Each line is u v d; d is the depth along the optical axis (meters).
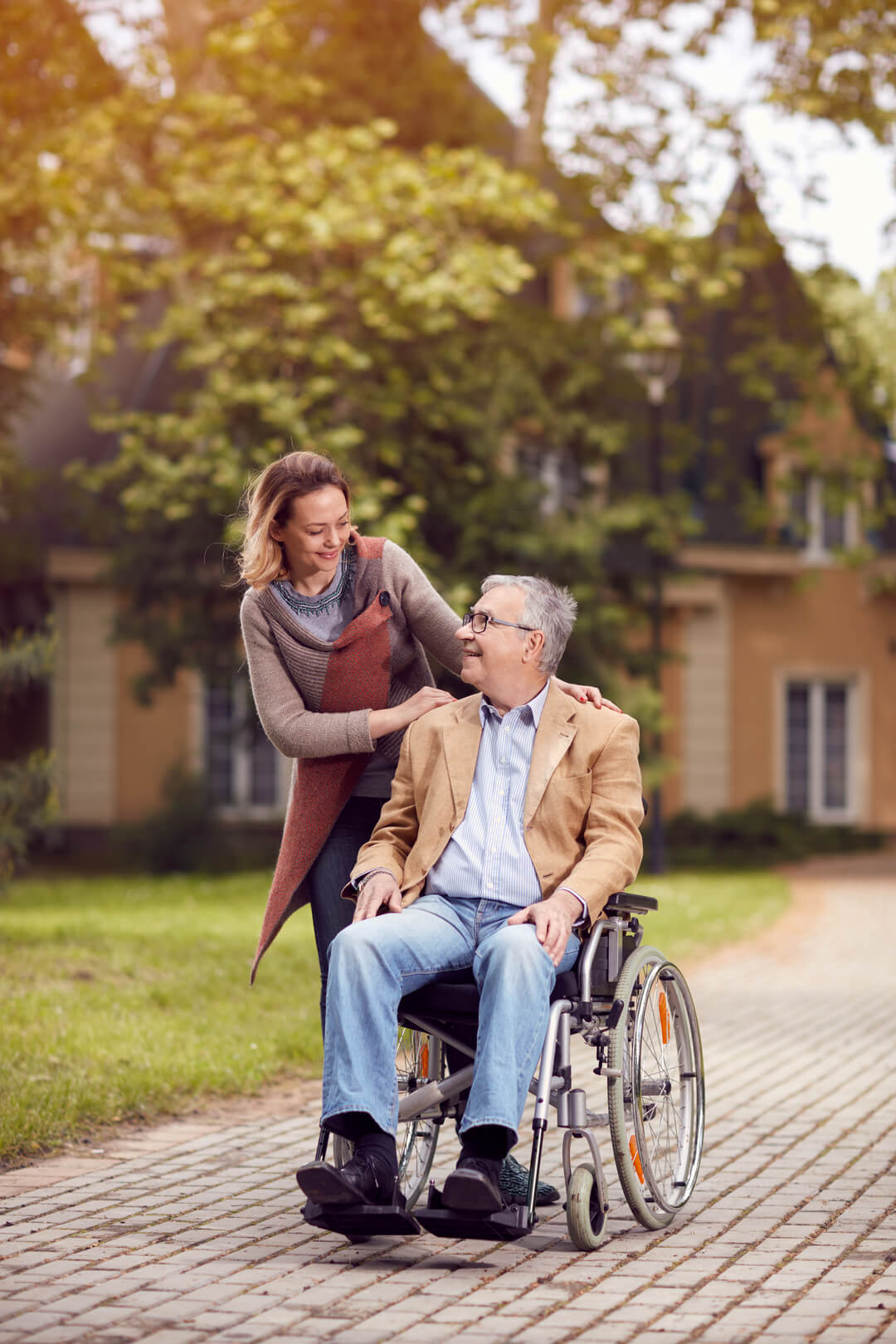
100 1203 4.48
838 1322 3.29
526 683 4.25
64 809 21.02
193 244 17.16
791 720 24.88
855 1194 4.61
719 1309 3.41
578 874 4.02
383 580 4.35
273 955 10.07
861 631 25.14
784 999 9.38
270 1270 3.76
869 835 24.00
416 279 14.82
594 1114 4.05
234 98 15.47
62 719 21.02
